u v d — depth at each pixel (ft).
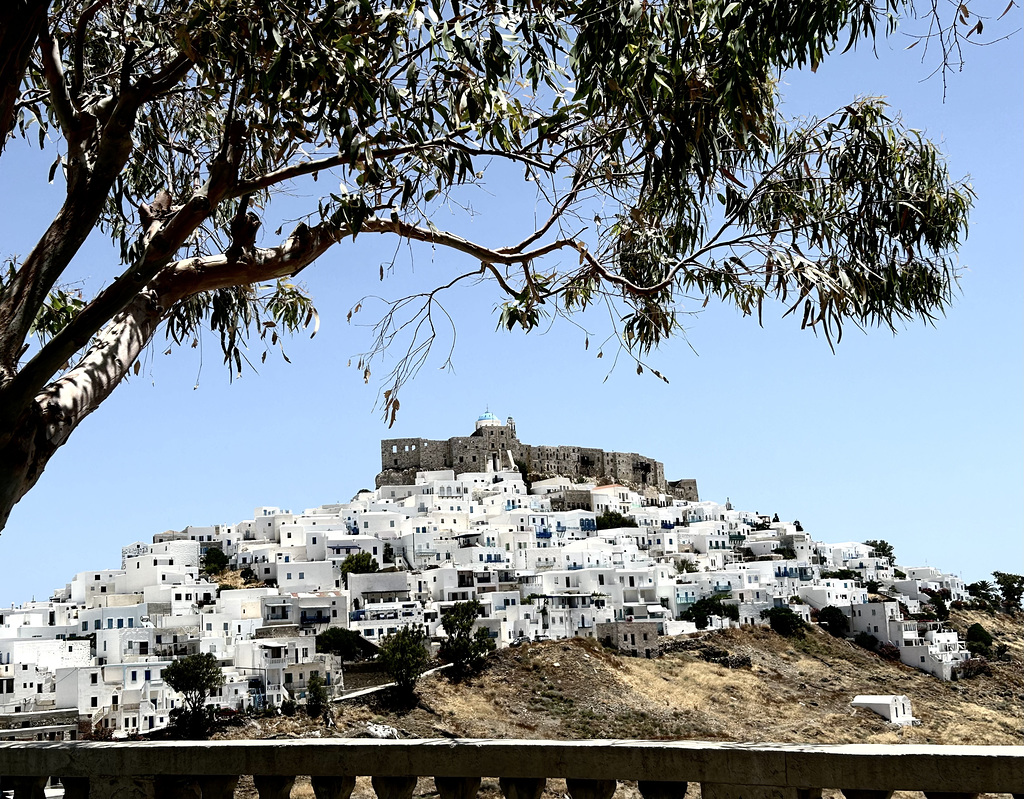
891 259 51.01
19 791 31.14
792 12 40.78
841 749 24.49
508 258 50.29
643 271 55.36
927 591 508.12
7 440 35.78
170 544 493.36
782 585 454.81
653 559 506.48
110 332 42.11
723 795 25.58
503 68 41.37
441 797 28.25
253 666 296.30
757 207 51.62
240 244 43.65
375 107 41.70
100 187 40.73
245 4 40.19
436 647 342.23
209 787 29.99
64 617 388.78
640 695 310.45
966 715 322.75
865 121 50.16
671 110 42.06
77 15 51.57
